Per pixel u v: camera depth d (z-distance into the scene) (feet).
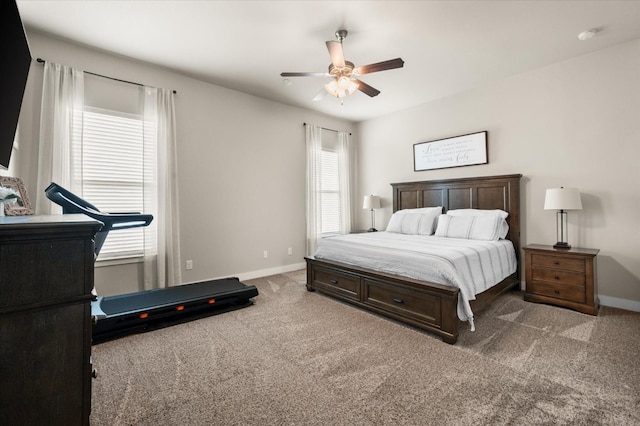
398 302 8.96
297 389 5.88
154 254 11.39
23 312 2.53
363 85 9.75
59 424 2.69
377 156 18.45
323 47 10.19
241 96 14.19
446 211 14.73
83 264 2.81
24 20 8.57
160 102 11.55
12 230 2.42
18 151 8.90
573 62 11.05
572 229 11.20
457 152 14.47
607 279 10.44
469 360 6.88
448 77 12.66
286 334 8.37
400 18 8.56
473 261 9.18
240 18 8.53
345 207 18.66
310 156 16.85
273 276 14.98
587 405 5.29
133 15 8.36
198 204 12.87
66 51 9.78
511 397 5.54
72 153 9.67
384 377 6.25
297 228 16.56
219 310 10.05
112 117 10.66
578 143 11.00
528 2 7.89
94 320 7.13
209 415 5.16
